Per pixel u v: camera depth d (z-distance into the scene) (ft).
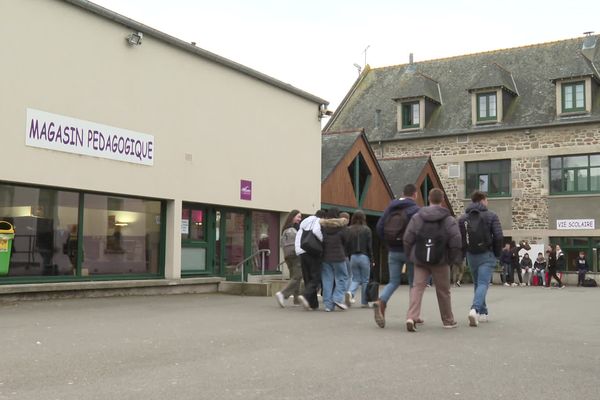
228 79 54.29
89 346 22.54
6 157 36.42
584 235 98.78
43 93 38.70
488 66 109.29
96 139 42.06
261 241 59.72
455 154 110.11
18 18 37.35
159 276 47.83
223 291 49.83
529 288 81.51
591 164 99.76
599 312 40.01
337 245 36.55
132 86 44.98
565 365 20.48
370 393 16.30
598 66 106.11
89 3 41.32
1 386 16.43
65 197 40.86
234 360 20.52
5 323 27.91
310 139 65.41
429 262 27.55
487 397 16.08
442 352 22.52
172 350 22.18
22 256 38.04
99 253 43.16
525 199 103.86
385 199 77.71
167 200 48.34
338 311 36.68
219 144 53.06
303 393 16.20
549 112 104.17
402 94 115.14
